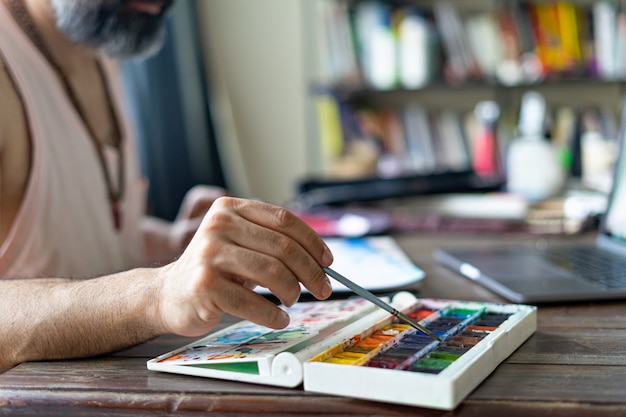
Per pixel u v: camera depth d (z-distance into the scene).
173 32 2.65
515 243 1.30
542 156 1.72
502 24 2.98
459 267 1.05
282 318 0.60
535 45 2.98
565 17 2.96
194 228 1.47
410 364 0.52
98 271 1.25
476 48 3.00
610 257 1.08
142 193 1.58
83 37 1.22
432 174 1.92
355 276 0.94
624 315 0.76
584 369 0.57
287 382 0.53
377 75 2.98
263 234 0.59
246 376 0.55
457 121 3.08
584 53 2.98
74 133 1.21
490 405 0.49
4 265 1.07
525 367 0.57
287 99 3.34
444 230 1.50
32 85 1.13
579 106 3.21
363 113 3.08
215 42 3.30
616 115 3.20
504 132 3.10
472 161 3.07
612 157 2.26
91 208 1.25
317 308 0.76
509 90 3.22
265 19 3.30
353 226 1.47
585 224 1.41
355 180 1.92
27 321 0.67
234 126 3.33
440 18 3.00
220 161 2.95
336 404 0.50
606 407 0.49
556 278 0.92
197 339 0.71
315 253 0.61
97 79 1.38
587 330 0.70
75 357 0.67
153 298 0.63
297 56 3.32
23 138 1.07
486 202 1.65
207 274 0.58
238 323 0.71
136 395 0.55
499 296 0.87
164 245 1.52
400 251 1.16
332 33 2.98
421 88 2.99
